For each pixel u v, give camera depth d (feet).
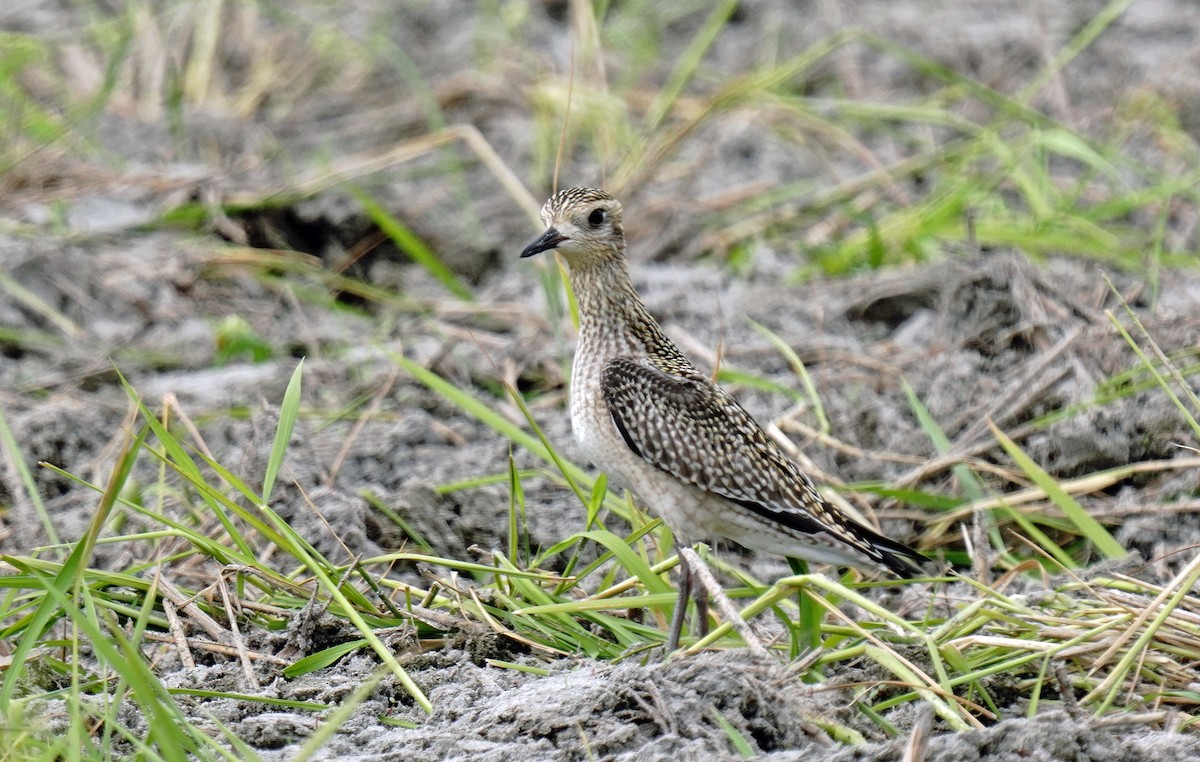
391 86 69.46
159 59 68.23
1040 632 29.27
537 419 41.96
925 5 78.38
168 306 50.47
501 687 28.58
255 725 26.86
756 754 25.31
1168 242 52.49
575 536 30.68
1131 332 41.39
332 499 35.42
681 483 32.48
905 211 54.03
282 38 73.00
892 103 67.05
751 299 48.78
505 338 47.29
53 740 24.66
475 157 61.11
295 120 66.08
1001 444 38.29
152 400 43.50
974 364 42.34
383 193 57.88
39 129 59.72
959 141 59.72
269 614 30.86
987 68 69.51
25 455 39.68
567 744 25.98
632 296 33.76
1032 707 26.96
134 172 58.54
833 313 47.44
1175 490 36.58
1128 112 64.08
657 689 26.58
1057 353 40.96
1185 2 77.30
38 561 30.07
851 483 38.55
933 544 36.70
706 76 69.72
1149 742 25.70
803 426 39.63
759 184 59.26
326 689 28.37
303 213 55.93
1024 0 77.30
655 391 32.40
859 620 31.73
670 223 56.29
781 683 26.94
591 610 31.14
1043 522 36.24
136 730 26.78
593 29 63.67
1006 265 43.93
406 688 28.55
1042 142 52.49
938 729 27.20
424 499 35.94
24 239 51.39
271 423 38.58
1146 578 34.12
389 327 49.08
